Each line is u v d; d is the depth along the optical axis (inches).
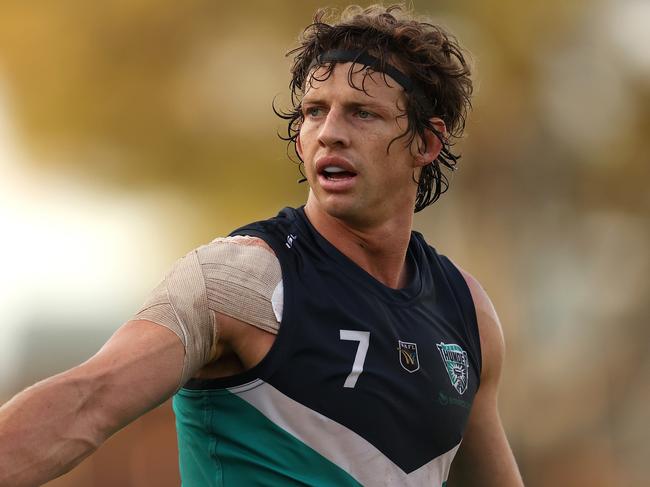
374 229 389.1
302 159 425.4
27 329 1987.0
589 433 1859.0
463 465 454.0
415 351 385.1
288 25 2047.2
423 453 384.2
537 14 1915.6
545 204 1966.0
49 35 2108.8
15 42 2107.5
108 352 324.8
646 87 1946.4
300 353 355.9
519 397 1879.9
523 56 1923.0
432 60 396.8
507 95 1932.8
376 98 379.9
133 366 322.7
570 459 1841.8
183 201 2133.4
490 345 431.8
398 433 374.3
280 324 352.5
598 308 1956.2
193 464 374.3
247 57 2065.7
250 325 348.2
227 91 2074.3
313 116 385.7
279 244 368.5
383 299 383.2
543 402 1888.5
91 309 2039.9
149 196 2144.4
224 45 2076.8
